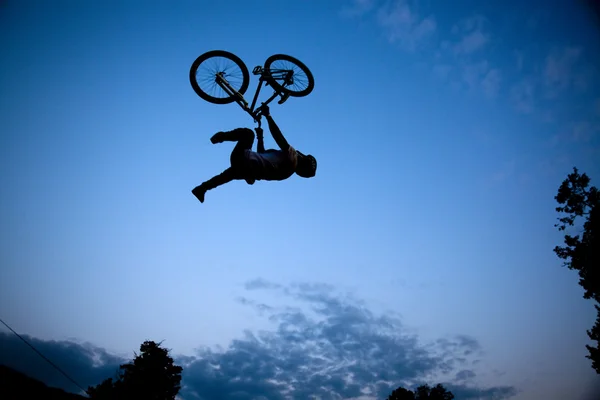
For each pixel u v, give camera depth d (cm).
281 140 516
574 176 2598
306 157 562
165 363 2916
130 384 2730
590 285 2439
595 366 2389
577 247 2469
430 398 4784
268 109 577
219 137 485
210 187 507
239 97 602
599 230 2388
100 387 2614
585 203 2562
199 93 616
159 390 2780
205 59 626
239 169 492
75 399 929
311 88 666
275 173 517
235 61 633
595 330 2434
